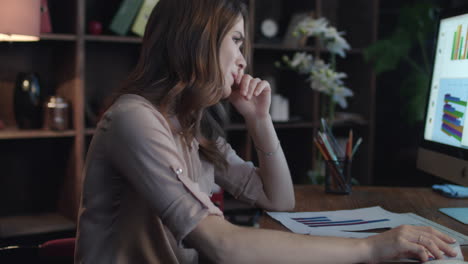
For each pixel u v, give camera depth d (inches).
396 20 143.2
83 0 101.7
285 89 139.1
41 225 105.0
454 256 35.7
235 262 34.1
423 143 56.9
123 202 38.5
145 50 42.1
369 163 137.4
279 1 136.9
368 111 137.0
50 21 110.1
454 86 50.7
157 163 35.8
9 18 79.2
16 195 114.7
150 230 39.0
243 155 124.6
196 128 42.6
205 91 40.6
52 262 49.2
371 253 35.1
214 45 40.7
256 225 108.2
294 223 46.3
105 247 38.9
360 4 135.9
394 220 46.7
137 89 41.3
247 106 52.4
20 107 101.8
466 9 49.2
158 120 38.9
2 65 108.5
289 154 139.2
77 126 103.3
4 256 48.7
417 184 145.0
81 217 39.6
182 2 41.0
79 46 102.0
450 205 54.0
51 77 114.1
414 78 127.5
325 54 139.6
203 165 48.3
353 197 57.9
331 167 59.0
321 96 133.3
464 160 47.7
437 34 55.5
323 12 140.4
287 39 130.3
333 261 34.6
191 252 41.8
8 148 113.2
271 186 51.8
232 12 41.8
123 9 106.3
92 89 118.6
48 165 117.0
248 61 49.6
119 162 36.7
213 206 36.7
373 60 130.7
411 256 35.0
